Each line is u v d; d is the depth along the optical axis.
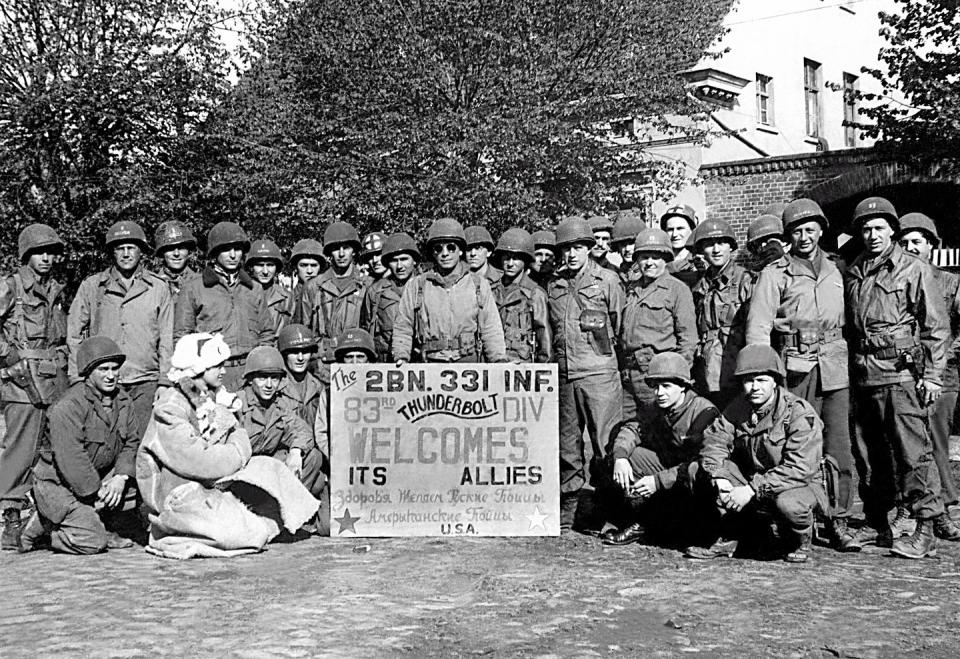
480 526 8.32
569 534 8.38
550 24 16.33
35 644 5.43
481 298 8.61
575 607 6.11
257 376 8.17
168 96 16.25
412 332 8.73
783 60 26.94
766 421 7.20
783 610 5.99
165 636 5.55
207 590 6.54
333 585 6.66
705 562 7.24
